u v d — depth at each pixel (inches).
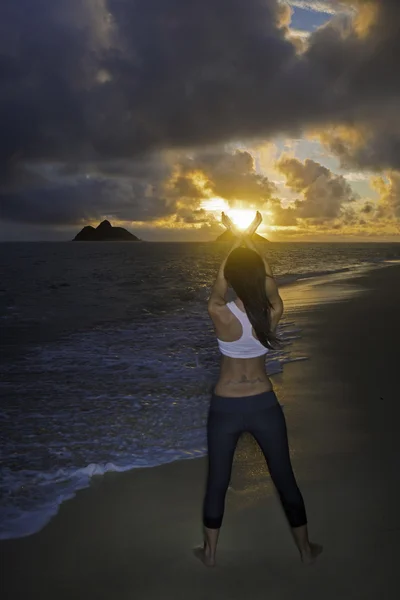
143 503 152.9
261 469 173.3
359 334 398.3
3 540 134.6
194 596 112.8
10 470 174.9
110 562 125.3
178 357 343.3
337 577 117.3
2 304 677.9
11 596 113.4
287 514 123.2
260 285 117.9
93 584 117.4
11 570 122.5
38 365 322.0
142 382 282.0
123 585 116.9
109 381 284.7
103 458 183.9
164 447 193.2
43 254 3511.3
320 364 310.8
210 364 323.6
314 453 182.9
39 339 414.0
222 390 120.0
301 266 1563.7
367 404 235.5
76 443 197.3
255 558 125.6
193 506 150.9
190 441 198.2
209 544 122.4
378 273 1064.8
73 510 149.3
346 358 323.9
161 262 2178.9
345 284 837.2
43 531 138.9
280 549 128.9
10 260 2463.1
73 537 135.9
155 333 436.8
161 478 168.6
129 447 193.3
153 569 122.5
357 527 136.2
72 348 376.2
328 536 132.6
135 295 794.8
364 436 197.6
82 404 244.1
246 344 118.3
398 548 126.8
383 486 157.9
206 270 1553.9
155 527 140.1
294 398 246.7
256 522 141.4
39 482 166.4
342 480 162.2
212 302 119.1
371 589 113.0
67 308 630.5
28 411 234.2
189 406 240.4
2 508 150.5
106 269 1635.1
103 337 421.1
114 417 226.1
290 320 474.3
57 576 120.3
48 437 203.6
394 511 143.4
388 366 301.0
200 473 172.1
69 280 1149.1
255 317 116.6
